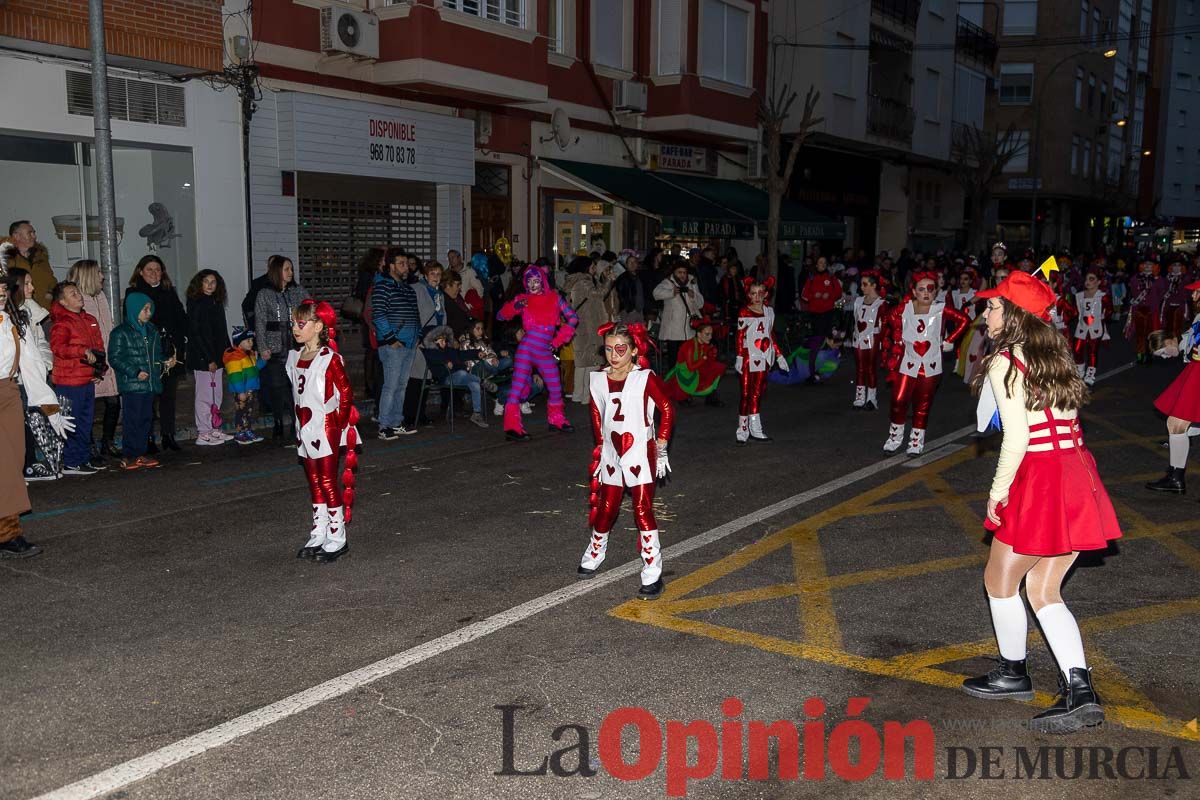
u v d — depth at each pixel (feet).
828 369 51.37
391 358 35.58
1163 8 209.15
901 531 24.48
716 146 80.12
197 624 18.13
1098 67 163.73
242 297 46.09
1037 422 14.33
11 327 21.62
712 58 73.61
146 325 30.89
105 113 33.40
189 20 40.70
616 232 71.31
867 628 18.19
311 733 14.01
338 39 47.06
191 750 13.48
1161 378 55.11
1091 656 16.99
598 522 20.61
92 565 21.49
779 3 85.30
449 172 55.06
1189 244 228.43
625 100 67.21
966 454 33.71
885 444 34.12
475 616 18.61
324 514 21.99
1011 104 152.15
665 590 20.15
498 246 55.62
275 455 32.83
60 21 36.11
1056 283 43.60
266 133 46.34
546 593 19.90
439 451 34.01
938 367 33.06
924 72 108.68
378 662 16.44
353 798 12.34
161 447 33.65
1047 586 14.75
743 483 29.43
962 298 51.08
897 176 111.75
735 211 69.62
